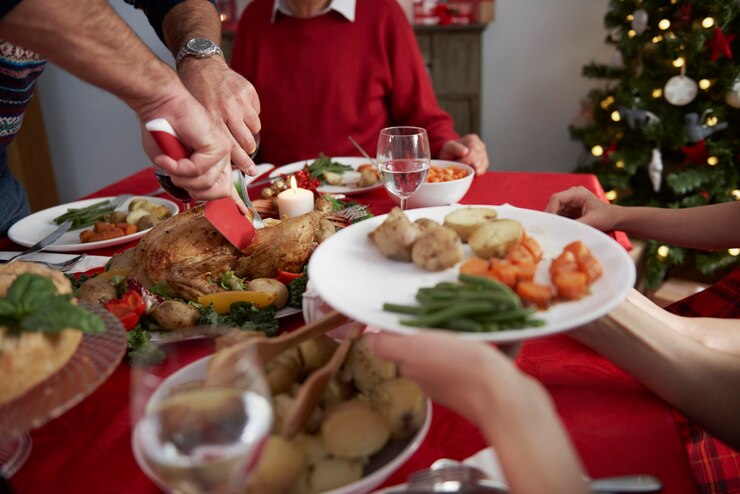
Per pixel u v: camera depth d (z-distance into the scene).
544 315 0.65
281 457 0.58
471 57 2.95
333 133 1.94
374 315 0.66
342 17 1.90
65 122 3.15
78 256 1.10
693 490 0.63
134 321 0.85
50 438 0.74
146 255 0.94
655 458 0.68
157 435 0.50
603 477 0.66
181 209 1.33
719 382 0.75
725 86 1.97
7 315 0.68
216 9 1.33
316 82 1.92
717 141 2.12
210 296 0.88
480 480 0.58
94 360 0.71
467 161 1.46
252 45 1.96
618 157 2.21
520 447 0.50
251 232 0.95
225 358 0.59
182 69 1.14
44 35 0.80
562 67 2.98
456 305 0.63
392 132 1.16
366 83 1.93
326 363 0.71
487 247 0.74
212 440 0.50
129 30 0.86
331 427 0.61
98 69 0.83
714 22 1.96
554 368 0.81
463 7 2.90
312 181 1.36
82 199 1.39
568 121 3.07
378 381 0.68
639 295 0.90
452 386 0.56
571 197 1.11
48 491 0.67
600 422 0.73
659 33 2.10
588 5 2.84
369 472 0.63
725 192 2.07
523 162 3.22
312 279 0.71
